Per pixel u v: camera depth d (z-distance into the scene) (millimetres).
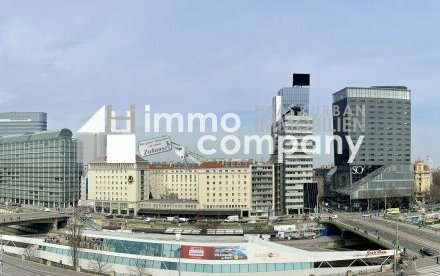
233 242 186625
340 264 186250
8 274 195625
